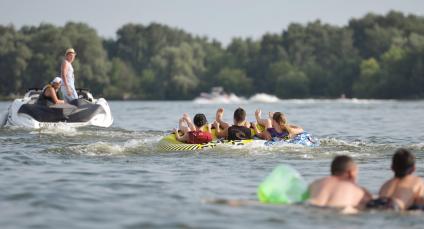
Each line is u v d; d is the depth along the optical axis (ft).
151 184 111.65
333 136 224.12
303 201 92.07
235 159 144.56
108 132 218.59
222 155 151.12
